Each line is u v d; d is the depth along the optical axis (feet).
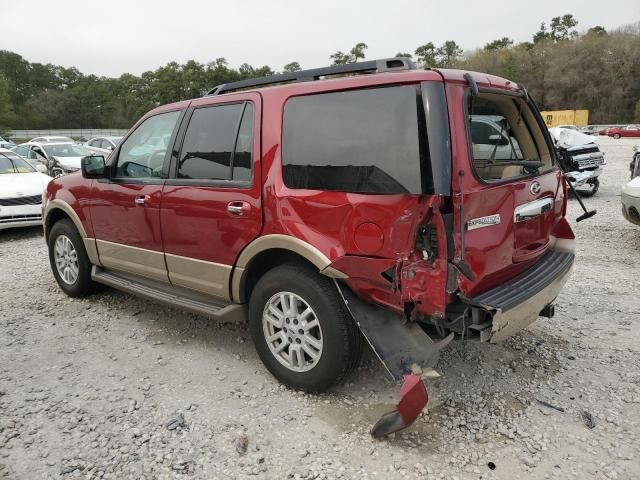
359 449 9.35
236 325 14.90
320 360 10.50
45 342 13.89
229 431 9.93
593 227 28.07
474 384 11.53
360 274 9.50
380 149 9.30
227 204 11.43
